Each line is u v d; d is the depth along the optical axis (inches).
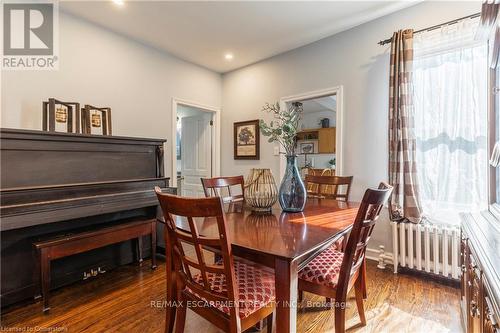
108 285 86.9
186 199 39.3
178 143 196.2
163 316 69.5
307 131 242.8
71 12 97.6
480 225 57.6
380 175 103.0
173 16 100.8
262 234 49.8
